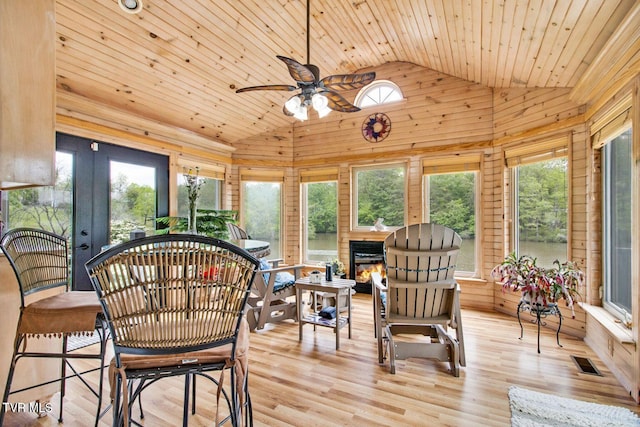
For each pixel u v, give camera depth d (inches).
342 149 196.4
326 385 84.9
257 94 173.3
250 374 90.7
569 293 103.1
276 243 212.1
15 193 112.3
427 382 86.5
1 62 35.9
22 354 59.6
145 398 78.7
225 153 199.5
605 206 107.7
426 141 172.2
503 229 148.9
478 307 156.6
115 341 41.7
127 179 147.3
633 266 79.7
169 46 126.5
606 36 87.7
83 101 127.3
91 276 39.5
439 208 170.4
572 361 98.6
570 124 119.1
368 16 137.6
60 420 69.3
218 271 43.6
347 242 194.2
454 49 138.2
